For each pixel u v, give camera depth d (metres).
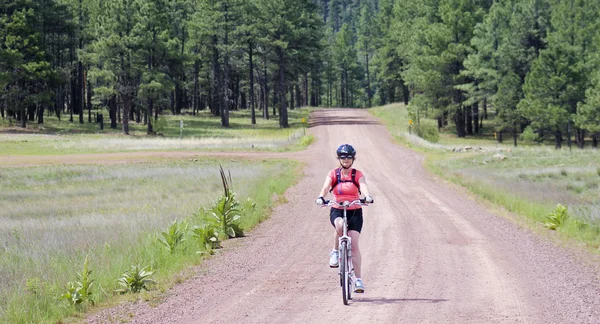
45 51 76.62
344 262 7.50
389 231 14.43
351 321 6.95
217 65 85.69
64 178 35.25
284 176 31.97
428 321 6.85
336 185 7.76
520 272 9.60
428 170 36.03
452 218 16.69
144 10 72.44
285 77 86.50
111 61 69.94
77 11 84.81
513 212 18.05
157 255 11.25
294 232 14.74
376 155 46.62
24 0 74.62
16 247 13.18
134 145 54.16
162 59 78.44
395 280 9.20
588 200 22.14
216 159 44.94
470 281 8.99
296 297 8.27
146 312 7.81
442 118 77.19
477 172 32.78
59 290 8.69
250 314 7.45
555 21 59.00
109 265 10.32
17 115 81.00
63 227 17.41
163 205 22.05
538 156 41.25
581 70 55.19
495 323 6.72
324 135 65.25
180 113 98.88
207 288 9.08
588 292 8.20
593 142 58.16
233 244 13.29
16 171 38.00
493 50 64.88
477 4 77.94
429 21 78.06
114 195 27.55
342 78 155.88
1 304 8.36
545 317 6.95
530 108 55.19
